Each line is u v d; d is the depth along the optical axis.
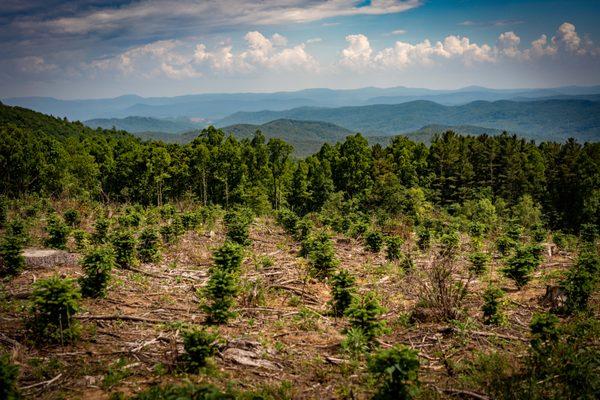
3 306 9.55
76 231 15.77
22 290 10.68
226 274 9.56
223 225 24.25
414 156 72.81
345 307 10.07
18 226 16.02
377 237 18.44
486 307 9.62
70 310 7.83
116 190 63.12
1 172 44.12
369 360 6.94
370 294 8.91
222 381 6.76
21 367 6.84
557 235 23.02
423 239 19.59
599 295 11.45
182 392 5.38
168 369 7.03
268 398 6.32
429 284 12.27
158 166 59.28
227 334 8.84
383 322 8.15
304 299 11.71
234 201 61.50
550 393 6.39
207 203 61.44
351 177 67.25
